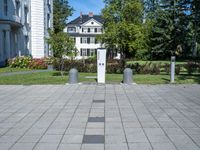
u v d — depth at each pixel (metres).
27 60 28.05
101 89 13.55
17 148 5.52
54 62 26.78
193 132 6.51
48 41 19.20
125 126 7.00
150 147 5.54
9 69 25.88
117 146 5.59
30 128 6.88
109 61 24.80
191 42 55.44
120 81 16.72
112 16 23.22
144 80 17.19
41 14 35.50
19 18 31.55
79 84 15.32
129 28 21.91
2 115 8.28
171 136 6.21
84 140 5.96
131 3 22.59
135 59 40.00
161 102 10.22
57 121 7.52
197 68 21.80
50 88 13.92
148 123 7.29
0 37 28.66
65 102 10.24
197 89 13.55
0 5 28.59
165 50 55.16
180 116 8.06
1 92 12.73
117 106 9.49
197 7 51.88
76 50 19.72
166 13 54.97
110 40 22.95
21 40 32.41
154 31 54.03
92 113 8.45
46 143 5.79
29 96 11.60
